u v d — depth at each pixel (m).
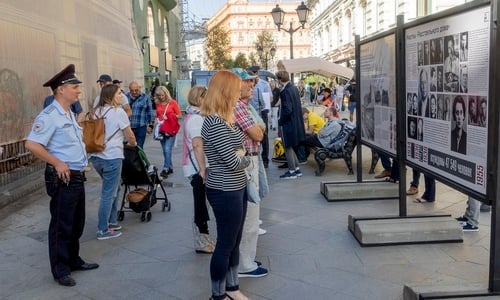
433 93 4.20
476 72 3.41
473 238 5.15
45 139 4.07
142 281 4.30
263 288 4.07
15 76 7.81
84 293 4.09
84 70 11.70
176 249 5.11
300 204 6.80
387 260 4.61
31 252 5.14
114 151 5.34
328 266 4.51
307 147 9.85
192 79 26.47
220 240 3.59
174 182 8.65
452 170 3.86
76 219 4.45
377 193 6.90
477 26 3.40
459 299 3.33
